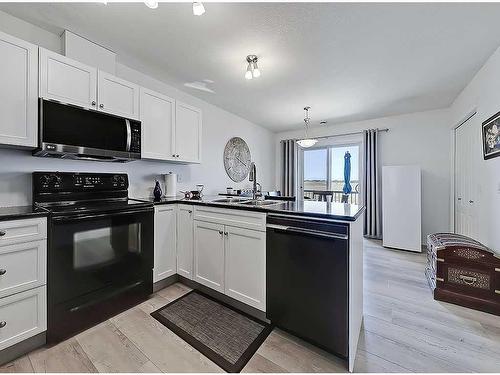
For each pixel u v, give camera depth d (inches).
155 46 83.6
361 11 65.6
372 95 129.6
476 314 74.9
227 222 76.7
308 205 77.6
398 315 74.3
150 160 106.5
